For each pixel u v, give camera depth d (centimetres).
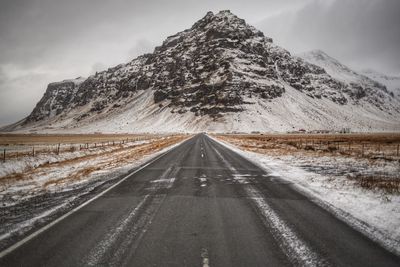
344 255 475
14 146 4562
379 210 747
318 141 5444
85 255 477
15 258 469
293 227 617
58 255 479
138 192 988
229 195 935
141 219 676
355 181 1168
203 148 3303
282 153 2611
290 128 19425
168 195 937
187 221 659
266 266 436
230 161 1948
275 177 1290
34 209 785
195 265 439
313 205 804
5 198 940
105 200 877
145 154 2591
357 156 2314
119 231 593
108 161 2089
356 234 574
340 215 706
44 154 2600
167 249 499
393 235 569
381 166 1684
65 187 1114
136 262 450
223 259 459
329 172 1444
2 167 1658
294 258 463
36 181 1277
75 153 2784
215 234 574
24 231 600
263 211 744
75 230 602
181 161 1956
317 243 527
